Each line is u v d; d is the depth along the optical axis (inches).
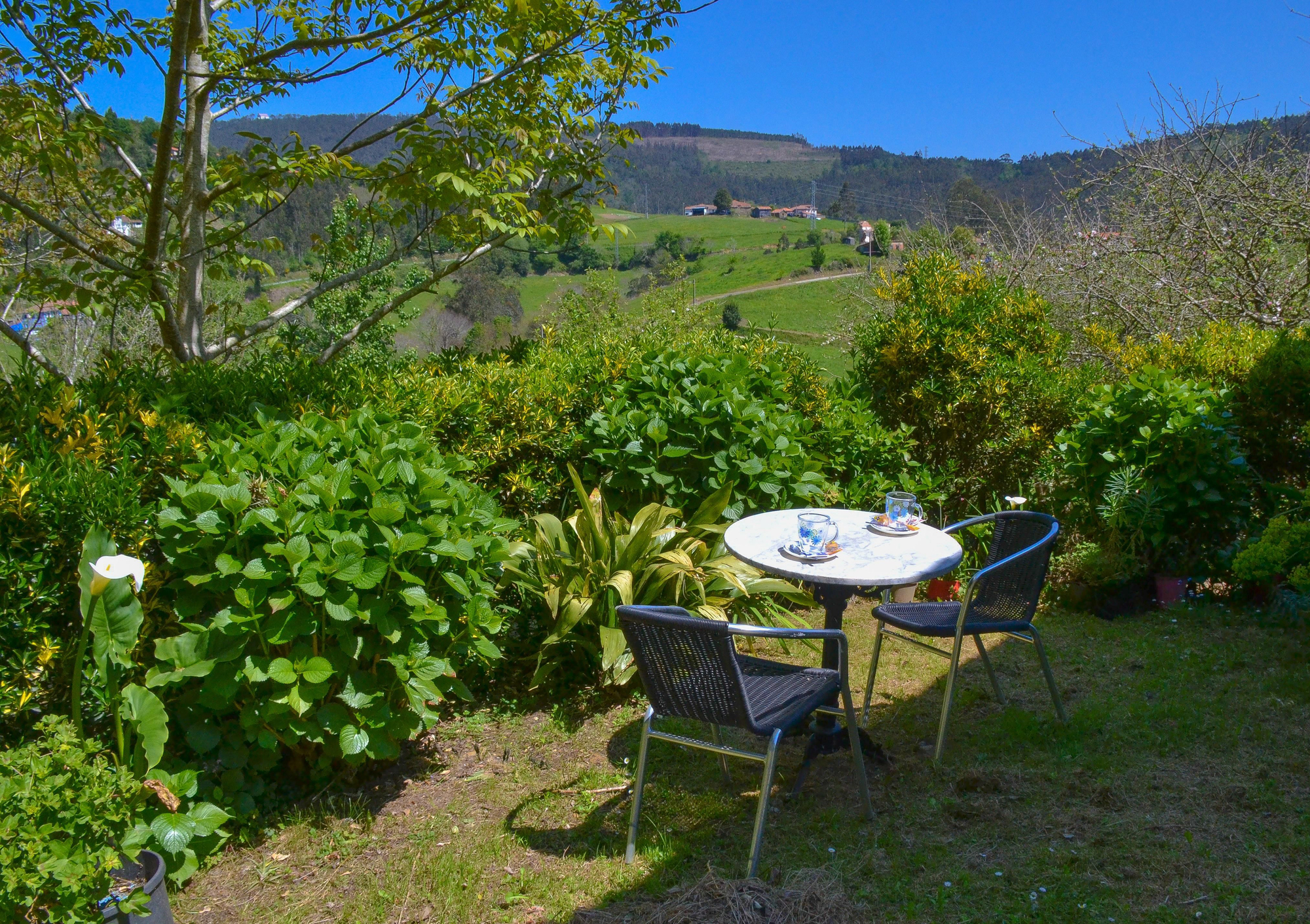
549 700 159.8
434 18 215.0
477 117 229.8
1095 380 266.2
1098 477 214.8
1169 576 202.1
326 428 140.0
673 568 161.6
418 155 222.5
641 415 185.9
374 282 441.1
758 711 111.9
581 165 271.3
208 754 122.8
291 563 113.5
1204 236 336.8
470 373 191.6
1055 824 115.5
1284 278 329.4
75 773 87.7
